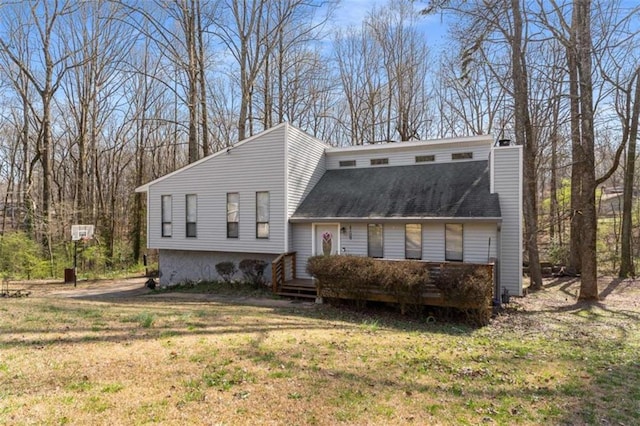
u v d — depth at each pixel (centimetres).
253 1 1994
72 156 2759
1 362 495
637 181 2162
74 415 368
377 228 1334
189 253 1622
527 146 1502
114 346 589
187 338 658
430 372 553
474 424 395
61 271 2138
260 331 751
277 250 1400
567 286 1497
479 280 937
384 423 388
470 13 1224
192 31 1978
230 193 1491
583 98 1149
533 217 1497
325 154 1689
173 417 375
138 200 2675
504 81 1599
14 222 2597
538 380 536
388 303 1105
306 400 433
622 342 768
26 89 2425
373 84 2739
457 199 1266
